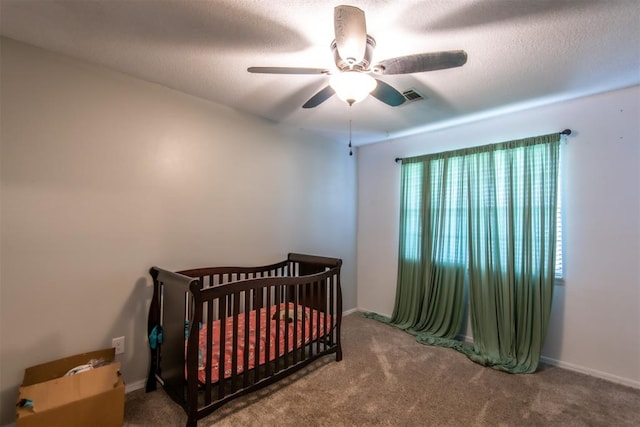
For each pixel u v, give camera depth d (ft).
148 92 7.64
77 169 6.61
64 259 6.45
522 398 7.22
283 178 11.02
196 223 8.58
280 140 10.91
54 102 6.33
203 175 8.72
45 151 6.23
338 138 12.90
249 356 7.17
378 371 8.40
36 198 6.14
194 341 5.86
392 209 13.10
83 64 6.68
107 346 6.98
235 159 9.52
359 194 14.29
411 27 5.31
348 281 13.79
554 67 6.76
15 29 5.58
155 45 6.08
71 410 5.41
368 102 8.95
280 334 8.20
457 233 10.77
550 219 8.79
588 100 8.48
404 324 11.87
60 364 6.26
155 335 7.18
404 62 5.12
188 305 7.52
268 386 7.54
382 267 13.38
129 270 7.32
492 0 4.66
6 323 5.83
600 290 8.30
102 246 6.94
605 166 8.25
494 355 9.27
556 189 8.75
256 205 10.14
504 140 9.97
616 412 6.71
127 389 7.23
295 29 5.47
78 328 6.61
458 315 10.70
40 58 6.18
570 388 7.66
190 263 8.45
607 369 8.14
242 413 6.50
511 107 9.25
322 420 6.32
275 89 8.07
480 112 9.69
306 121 10.71
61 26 5.49
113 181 7.09
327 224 12.80
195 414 5.86
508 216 9.56
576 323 8.64
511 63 6.59
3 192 5.81
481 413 6.64
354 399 7.07
